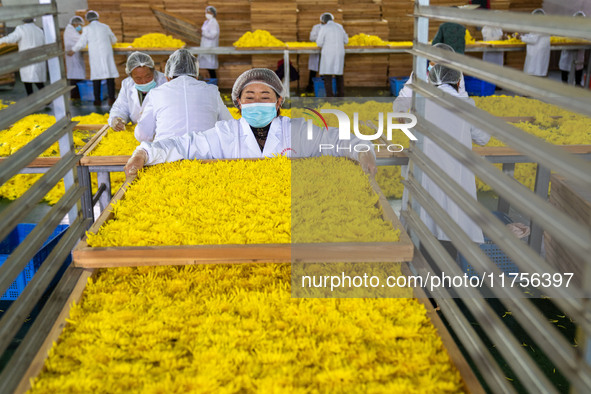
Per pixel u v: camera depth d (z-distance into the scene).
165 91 3.59
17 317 1.42
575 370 0.99
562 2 11.05
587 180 0.87
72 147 2.25
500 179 1.31
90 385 1.21
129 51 8.54
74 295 1.57
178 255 1.69
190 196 2.22
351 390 1.20
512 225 3.14
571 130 4.07
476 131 3.18
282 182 2.38
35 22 9.33
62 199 2.01
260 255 1.70
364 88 10.15
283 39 9.78
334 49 8.62
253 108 2.83
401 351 1.34
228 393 1.19
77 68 8.90
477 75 1.37
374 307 1.53
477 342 1.38
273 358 1.29
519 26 1.13
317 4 9.83
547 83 1.04
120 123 4.07
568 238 0.96
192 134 2.84
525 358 1.17
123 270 1.74
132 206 2.12
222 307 1.51
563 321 2.72
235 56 10.18
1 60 1.45
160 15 9.25
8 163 1.49
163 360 1.30
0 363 2.35
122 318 1.46
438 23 10.27
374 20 10.06
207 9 9.18
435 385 1.21
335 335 1.40
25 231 3.28
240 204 2.14
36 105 1.72
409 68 10.22
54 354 1.34
